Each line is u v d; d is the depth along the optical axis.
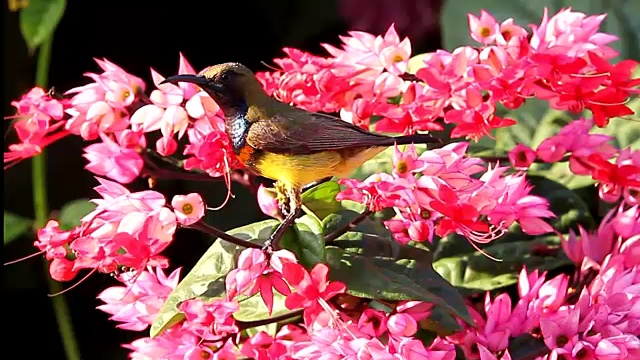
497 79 2.73
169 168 2.81
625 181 2.73
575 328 2.69
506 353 2.69
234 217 2.93
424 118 2.75
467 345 2.70
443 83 2.74
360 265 2.70
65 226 2.94
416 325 2.68
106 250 2.69
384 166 2.79
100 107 2.74
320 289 2.68
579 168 2.74
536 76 2.73
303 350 2.69
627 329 2.70
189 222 2.69
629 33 2.92
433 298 2.68
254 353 2.71
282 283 2.68
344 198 2.69
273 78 2.80
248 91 2.72
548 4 2.93
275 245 2.69
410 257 2.71
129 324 2.73
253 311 2.72
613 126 2.84
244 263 2.67
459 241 2.78
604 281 2.71
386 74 2.75
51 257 2.71
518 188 2.71
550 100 2.75
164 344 2.71
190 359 2.70
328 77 2.75
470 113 2.74
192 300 2.68
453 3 2.95
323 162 2.72
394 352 2.68
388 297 2.68
